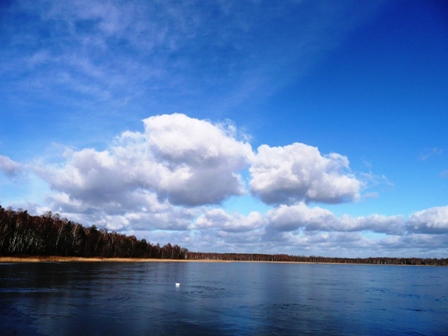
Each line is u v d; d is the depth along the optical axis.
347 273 137.50
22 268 80.69
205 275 85.69
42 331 20.86
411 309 35.53
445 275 132.50
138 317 26.08
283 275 102.25
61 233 156.38
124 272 82.31
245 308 32.59
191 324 24.39
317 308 34.19
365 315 30.92
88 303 31.91
